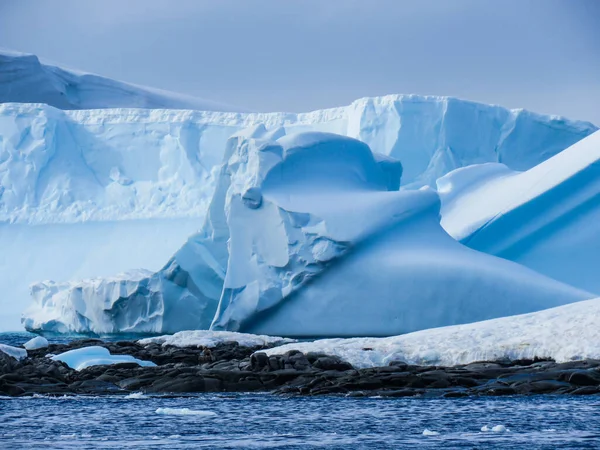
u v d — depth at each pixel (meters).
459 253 131.75
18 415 53.19
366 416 52.28
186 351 84.94
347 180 139.12
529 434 46.38
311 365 68.94
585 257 143.38
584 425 48.50
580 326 70.75
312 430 48.31
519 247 146.62
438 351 70.94
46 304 152.62
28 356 83.62
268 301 126.38
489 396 58.69
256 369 68.50
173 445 44.47
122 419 51.72
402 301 123.31
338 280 125.62
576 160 146.50
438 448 43.31
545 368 64.44
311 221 127.81
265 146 135.25
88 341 95.62
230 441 45.53
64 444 44.81
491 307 121.62
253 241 129.38
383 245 128.88
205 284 136.00
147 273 139.25
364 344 74.50
